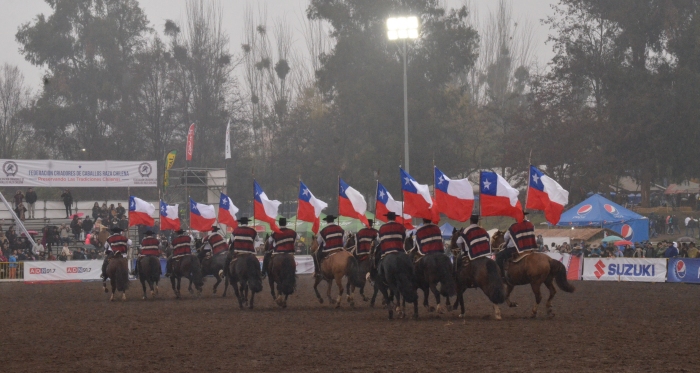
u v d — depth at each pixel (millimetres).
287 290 21641
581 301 24344
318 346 14242
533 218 60312
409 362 12289
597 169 59875
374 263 20656
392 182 60688
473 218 18078
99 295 29984
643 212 61344
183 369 12078
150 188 73000
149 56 74688
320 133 74062
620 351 13164
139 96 74875
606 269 35562
